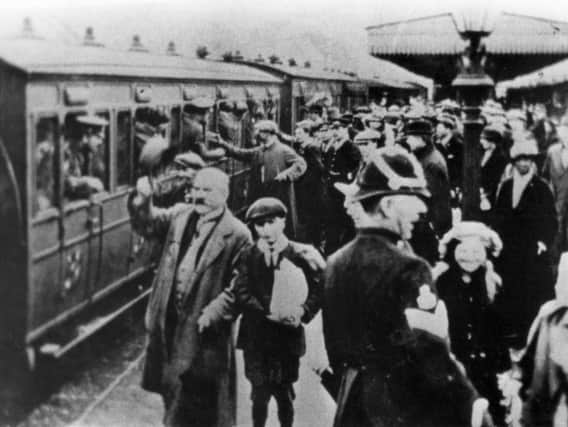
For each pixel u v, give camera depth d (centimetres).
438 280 534
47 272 417
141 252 491
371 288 505
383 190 509
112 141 459
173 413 491
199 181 494
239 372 510
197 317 499
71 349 438
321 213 531
